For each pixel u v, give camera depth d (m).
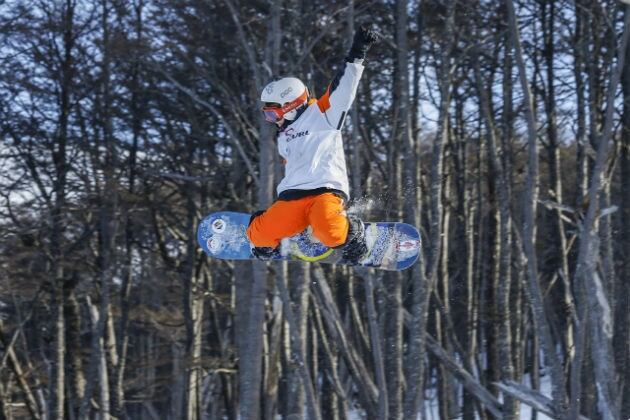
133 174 36.53
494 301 34.09
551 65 31.67
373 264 15.73
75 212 35.97
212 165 35.53
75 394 37.88
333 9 27.14
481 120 36.81
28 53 35.72
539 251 43.22
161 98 35.69
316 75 30.20
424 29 31.47
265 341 36.22
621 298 27.47
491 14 30.14
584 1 27.31
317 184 12.00
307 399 22.42
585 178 28.11
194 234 37.88
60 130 35.72
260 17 28.19
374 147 36.81
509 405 24.70
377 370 22.28
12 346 38.34
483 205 44.78
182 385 40.00
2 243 33.91
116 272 39.09
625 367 27.02
